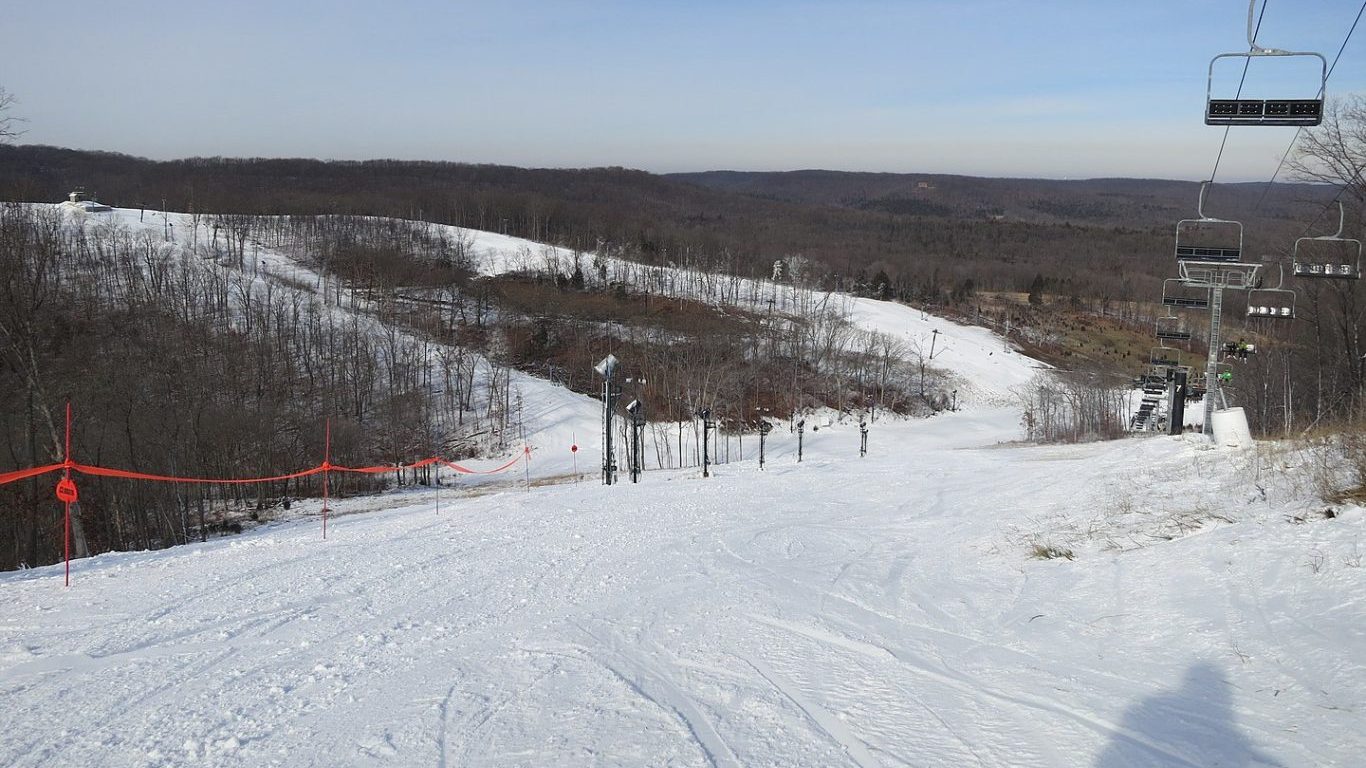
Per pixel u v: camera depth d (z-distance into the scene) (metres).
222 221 132.62
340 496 45.84
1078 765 4.73
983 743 5.11
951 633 7.64
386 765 5.03
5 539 31.25
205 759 5.19
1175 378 30.69
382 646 7.64
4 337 27.94
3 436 31.48
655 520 16.20
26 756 5.30
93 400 34.44
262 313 72.12
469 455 61.41
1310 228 30.95
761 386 80.50
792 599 9.21
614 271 118.00
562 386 75.69
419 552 12.81
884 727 5.43
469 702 6.09
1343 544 7.77
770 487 22.92
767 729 5.45
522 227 171.12
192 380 44.03
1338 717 4.96
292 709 6.03
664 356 76.69
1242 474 12.66
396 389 65.75
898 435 71.25
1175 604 7.43
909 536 13.73
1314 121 13.21
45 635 8.20
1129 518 11.64
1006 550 11.36
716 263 131.50
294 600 9.53
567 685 6.45
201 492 35.62
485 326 89.75
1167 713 5.35
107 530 35.47
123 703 6.24
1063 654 6.72
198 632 8.21
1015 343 116.31
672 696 6.14
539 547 13.12
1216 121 13.66
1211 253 23.14
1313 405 37.84
